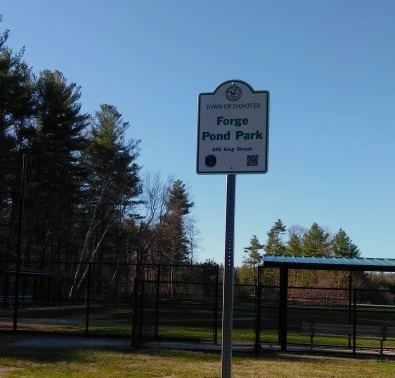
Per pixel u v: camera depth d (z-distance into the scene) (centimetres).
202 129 485
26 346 1478
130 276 5934
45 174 4428
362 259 1733
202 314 3200
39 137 4309
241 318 3108
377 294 4791
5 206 3919
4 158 3641
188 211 7731
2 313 3059
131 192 5672
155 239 6106
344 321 3100
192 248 7538
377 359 1462
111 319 2725
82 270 5353
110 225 5403
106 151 5312
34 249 5119
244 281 8238
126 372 1105
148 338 1652
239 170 476
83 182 5369
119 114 5475
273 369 1207
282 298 1591
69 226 5119
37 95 4394
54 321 2506
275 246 9412
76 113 4497
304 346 1706
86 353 1370
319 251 8469
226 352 453
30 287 4962
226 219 473
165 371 1133
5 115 3856
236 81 483
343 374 1164
